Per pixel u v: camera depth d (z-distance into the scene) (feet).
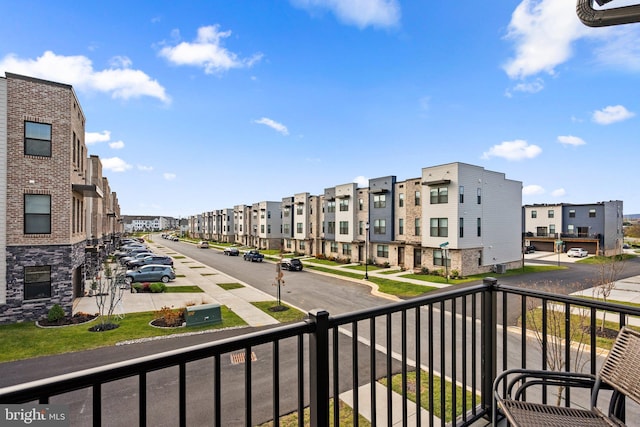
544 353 8.38
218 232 269.23
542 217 156.46
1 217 42.91
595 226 139.03
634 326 37.78
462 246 79.51
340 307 53.93
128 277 75.10
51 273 45.68
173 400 23.50
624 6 5.87
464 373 8.84
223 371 28.12
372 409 6.63
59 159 46.65
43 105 45.75
